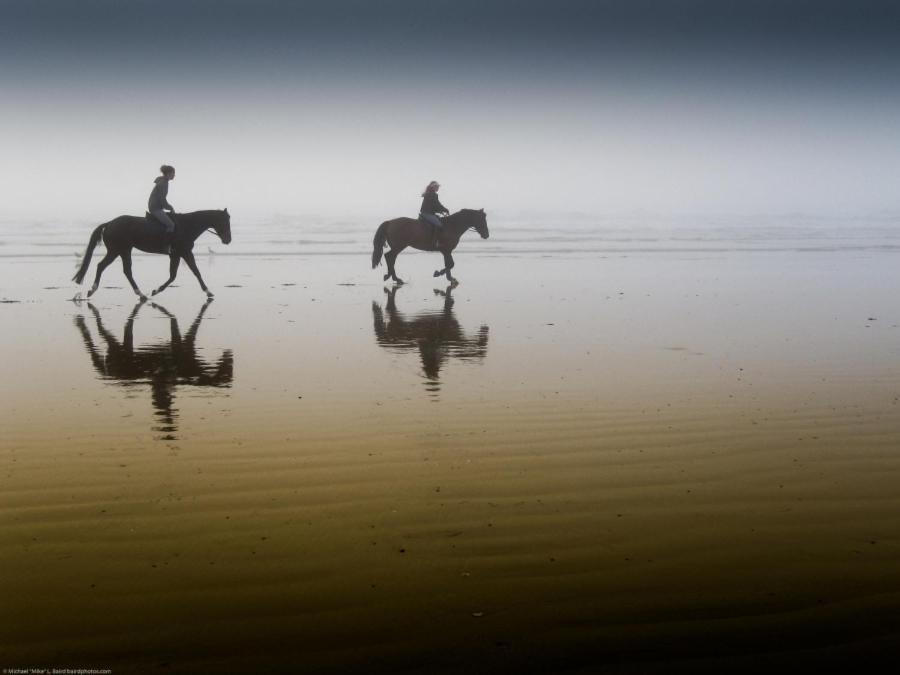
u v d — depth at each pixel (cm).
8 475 612
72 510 543
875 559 466
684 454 664
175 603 418
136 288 1750
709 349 1154
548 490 581
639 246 3525
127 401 857
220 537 500
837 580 441
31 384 942
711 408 815
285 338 1268
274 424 761
